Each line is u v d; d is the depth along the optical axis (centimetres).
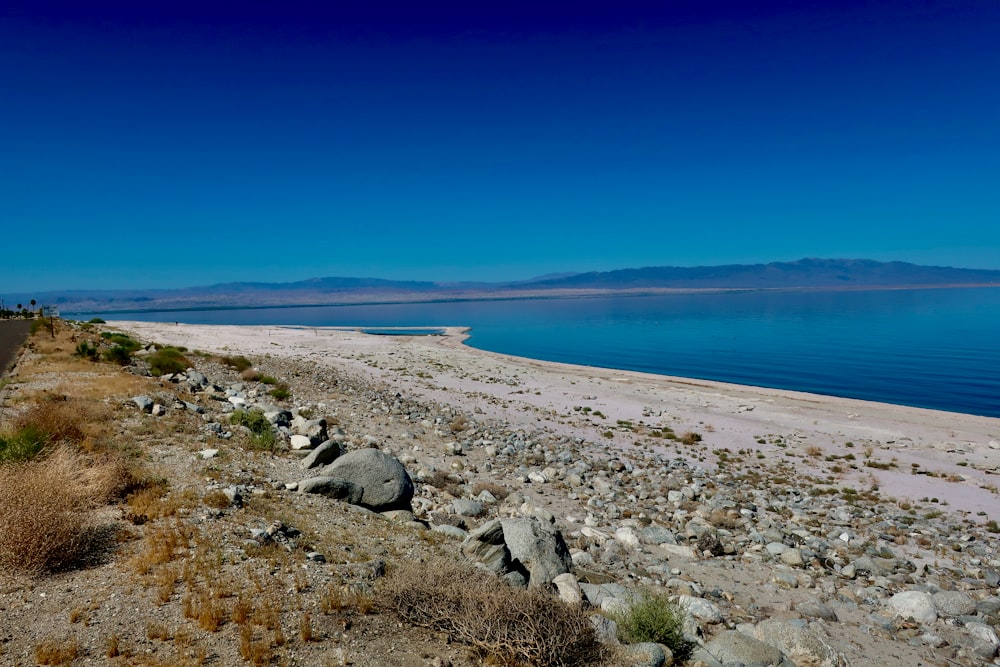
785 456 3186
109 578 832
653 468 2811
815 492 2512
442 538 1298
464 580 912
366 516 1342
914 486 2630
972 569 1653
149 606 766
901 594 1341
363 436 2673
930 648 1138
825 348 10312
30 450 1231
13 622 710
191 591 812
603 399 4938
